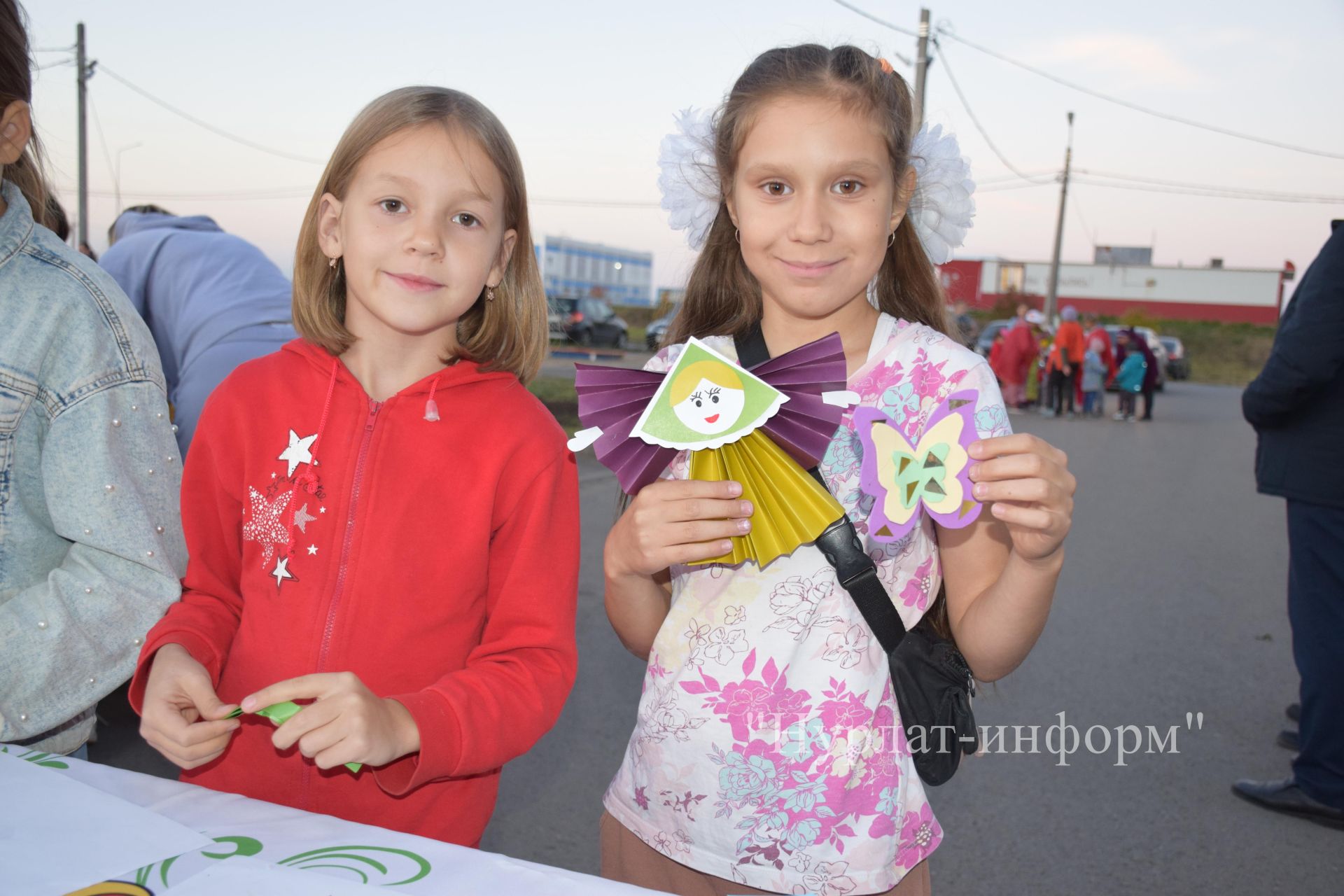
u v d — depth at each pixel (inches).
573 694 141.2
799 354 44.4
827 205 48.2
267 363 54.6
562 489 53.1
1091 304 1779.0
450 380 52.6
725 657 50.2
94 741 117.2
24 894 29.9
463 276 50.9
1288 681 154.1
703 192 58.3
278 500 51.2
